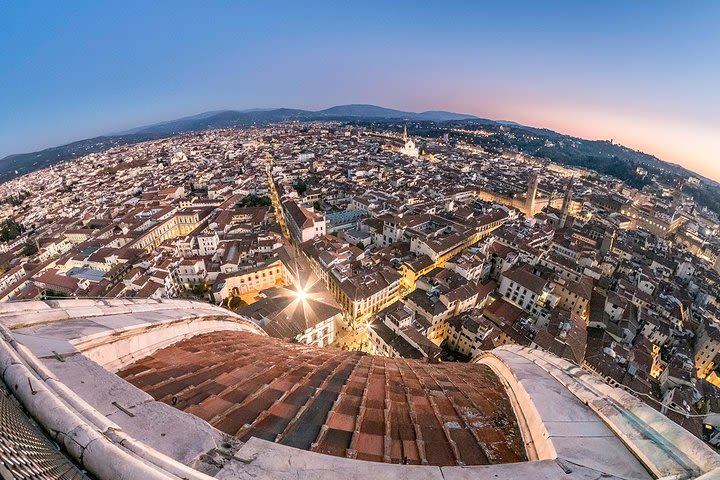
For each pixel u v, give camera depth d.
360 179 191.62
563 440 8.10
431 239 103.94
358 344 72.69
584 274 99.88
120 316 16.12
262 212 137.25
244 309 66.44
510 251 99.25
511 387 12.77
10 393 6.23
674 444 7.30
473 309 77.62
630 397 9.31
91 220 141.12
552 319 71.06
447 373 16.89
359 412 10.02
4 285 101.19
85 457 5.14
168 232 130.12
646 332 79.94
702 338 79.38
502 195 181.12
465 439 9.20
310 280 83.62
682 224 189.12
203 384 11.41
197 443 6.51
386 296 81.81
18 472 3.61
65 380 7.61
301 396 10.94
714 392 61.97
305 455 6.43
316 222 112.50
